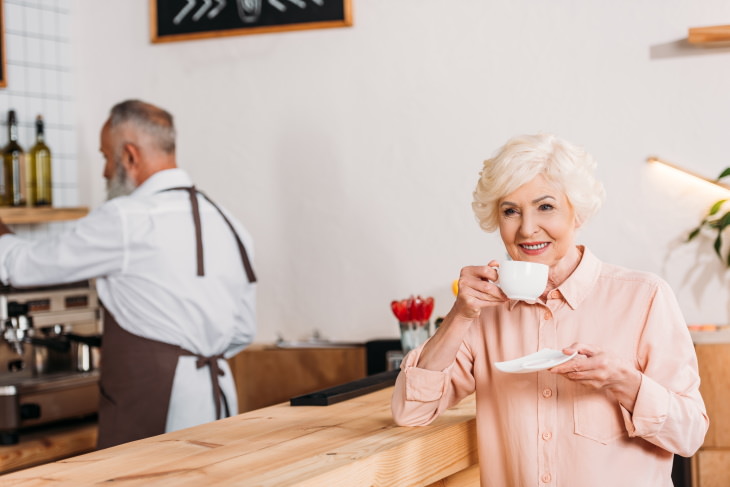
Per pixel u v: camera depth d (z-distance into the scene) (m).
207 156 3.75
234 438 1.66
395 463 1.54
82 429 3.07
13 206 3.38
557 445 1.55
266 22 3.64
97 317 3.36
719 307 3.17
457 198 3.44
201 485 1.31
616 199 3.26
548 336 1.58
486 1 3.38
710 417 2.94
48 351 3.32
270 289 3.67
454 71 3.43
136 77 3.82
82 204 3.83
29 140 3.64
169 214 2.53
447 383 1.66
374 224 3.54
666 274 3.22
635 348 1.54
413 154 3.48
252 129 3.68
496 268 1.56
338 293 3.58
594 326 1.56
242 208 3.70
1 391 2.85
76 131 3.84
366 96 3.54
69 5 3.85
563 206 1.52
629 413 1.49
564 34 3.30
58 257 2.46
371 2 3.52
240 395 3.56
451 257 3.45
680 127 3.20
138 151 2.64
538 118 3.34
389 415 1.87
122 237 2.45
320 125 3.60
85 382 3.12
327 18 3.56
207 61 3.74
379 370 3.37
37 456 2.84
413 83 3.47
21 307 3.06
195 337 2.54
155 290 2.49
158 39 3.78
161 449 1.58
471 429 1.82
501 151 1.56
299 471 1.38
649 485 1.53
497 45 3.37
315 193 3.61
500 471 1.64
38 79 3.69
